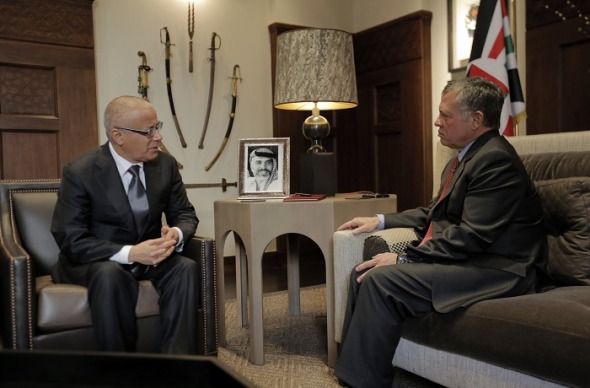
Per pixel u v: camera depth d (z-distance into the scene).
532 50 3.44
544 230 1.82
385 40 4.45
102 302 1.66
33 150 3.53
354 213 2.21
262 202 2.17
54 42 3.54
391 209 2.39
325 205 2.13
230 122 4.25
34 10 3.47
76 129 3.64
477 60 2.99
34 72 3.52
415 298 1.66
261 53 4.46
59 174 3.61
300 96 2.44
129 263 1.81
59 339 1.65
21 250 1.71
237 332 2.66
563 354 1.29
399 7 4.33
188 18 4.02
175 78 4.07
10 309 1.61
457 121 1.86
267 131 4.51
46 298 1.65
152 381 1.15
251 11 4.40
